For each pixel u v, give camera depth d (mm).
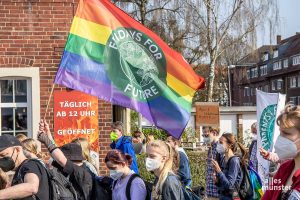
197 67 31375
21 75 10922
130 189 5457
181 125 6617
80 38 6488
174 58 6656
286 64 75188
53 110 10875
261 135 9133
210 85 29969
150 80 6613
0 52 10898
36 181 4637
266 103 9156
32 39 10969
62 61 6422
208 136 9477
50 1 11023
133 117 23344
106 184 5926
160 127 6594
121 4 28125
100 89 6488
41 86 10953
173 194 5223
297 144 3656
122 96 6539
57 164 5766
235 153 7742
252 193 7516
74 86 6414
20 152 4852
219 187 7562
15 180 4734
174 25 28828
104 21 6582
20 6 10953
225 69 34906
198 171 13641
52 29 11023
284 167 3779
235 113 42531
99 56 6531
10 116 11023
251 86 87000
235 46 30219
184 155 8336
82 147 6812
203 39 29359
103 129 11039
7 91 11031
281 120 3705
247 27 29766
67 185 5367
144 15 28203
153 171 5402
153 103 6613
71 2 11078
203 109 14023
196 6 28875
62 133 10820
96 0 6598
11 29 10922
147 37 6637
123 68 6574
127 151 9648
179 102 6629
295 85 73250
